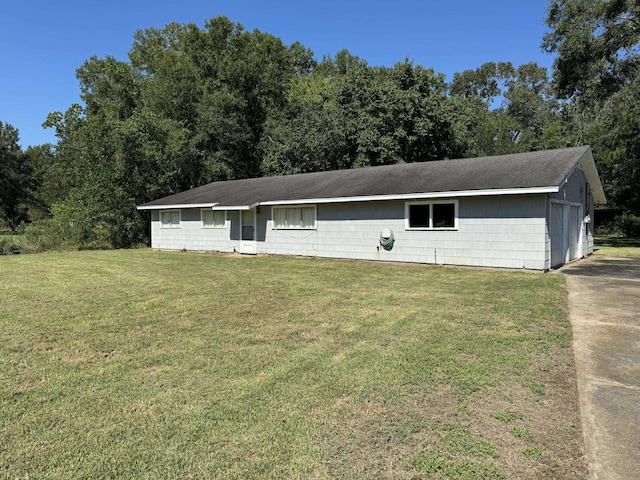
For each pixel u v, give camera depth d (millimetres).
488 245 11742
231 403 3457
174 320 6250
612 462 2588
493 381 3816
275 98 32531
